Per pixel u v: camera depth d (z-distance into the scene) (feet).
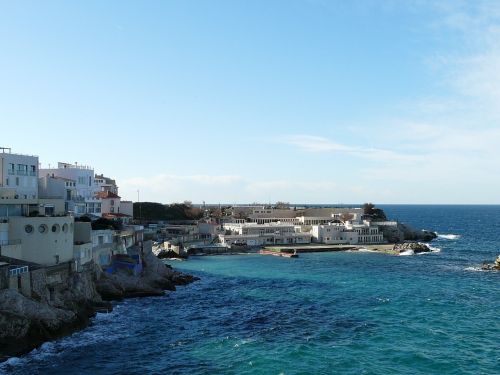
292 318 243.60
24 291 201.05
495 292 311.06
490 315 248.52
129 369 171.94
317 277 376.68
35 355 183.11
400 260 487.61
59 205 290.15
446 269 420.77
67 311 215.72
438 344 199.82
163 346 197.36
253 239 595.88
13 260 220.02
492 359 182.09
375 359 181.68
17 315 185.06
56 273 230.27
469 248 616.39
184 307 267.59
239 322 235.61
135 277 311.68
